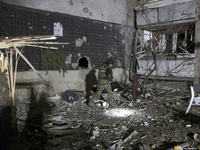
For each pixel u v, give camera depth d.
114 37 8.42
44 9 5.92
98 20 7.66
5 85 2.38
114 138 3.46
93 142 3.30
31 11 5.60
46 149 3.02
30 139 3.34
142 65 8.70
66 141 3.32
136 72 8.94
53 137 3.46
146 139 3.41
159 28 8.55
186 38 7.87
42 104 5.45
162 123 4.21
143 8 8.65
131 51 9.38
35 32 5.72
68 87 6.81
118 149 3.01
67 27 6.55
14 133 2.49
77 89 7.11
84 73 7.30
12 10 5.18
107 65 5.30
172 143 3.27
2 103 2.34
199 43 7.11
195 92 7.14
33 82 5.81
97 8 7.59
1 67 2.33
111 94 5.48
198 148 3.08
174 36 8.23
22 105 5.17
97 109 5.29
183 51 7.86
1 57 2.33
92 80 7.63
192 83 7.43
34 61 5.75
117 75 8.65
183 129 3.87
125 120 4.44
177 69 7.60
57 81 6.45
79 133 3.66
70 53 6.72
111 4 8.19
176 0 7.46
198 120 4.38
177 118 4.56
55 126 3.98
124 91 7.50
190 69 7.30
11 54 2.39
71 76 6.86
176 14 7.59
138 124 4.18
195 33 7.20
